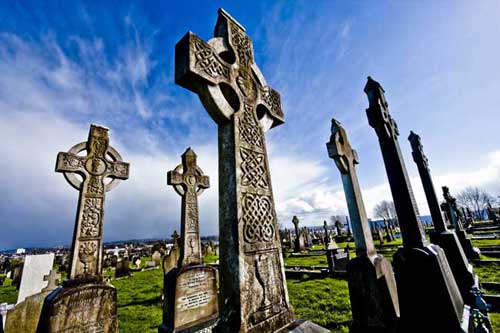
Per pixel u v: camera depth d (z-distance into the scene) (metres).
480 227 29.02
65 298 4.45
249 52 3.59
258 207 2.77
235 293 2.28
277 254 2.82
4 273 21.50
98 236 5.34
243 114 3.02
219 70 2.86
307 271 10.67
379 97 5.00
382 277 4.61
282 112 3.91
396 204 4.29
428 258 3.67
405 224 4.11
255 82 3.48
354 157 5.93
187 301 5.82
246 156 2.84
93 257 5.17
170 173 6.86
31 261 7.48
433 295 3.54
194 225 6.88
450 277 4.04
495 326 4.32
